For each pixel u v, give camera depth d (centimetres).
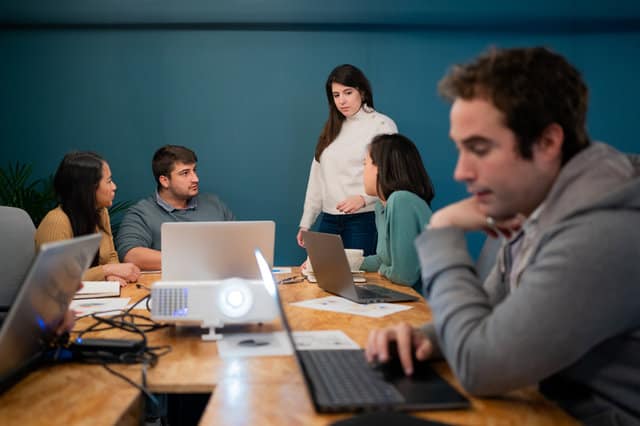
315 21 436
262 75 450
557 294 97
